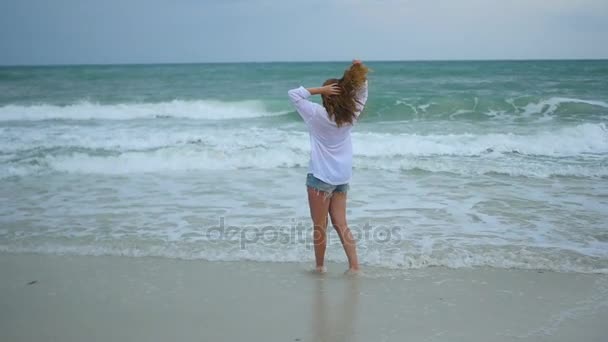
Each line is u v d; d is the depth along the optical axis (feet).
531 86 70.44
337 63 322.55
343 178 13.41
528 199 21.79
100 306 12.38
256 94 69.97
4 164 29.45
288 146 33.30
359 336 10.85
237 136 36.86
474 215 19.45
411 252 15.55
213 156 30.58
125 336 10.91
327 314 11.89
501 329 11.06
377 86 74.69
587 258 14.98
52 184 25.64
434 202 21.40
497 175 26.71
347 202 21.48
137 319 11.69
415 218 19.06
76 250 16.16
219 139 35.65
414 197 22.27
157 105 53.72
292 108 54.60
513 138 34.47
